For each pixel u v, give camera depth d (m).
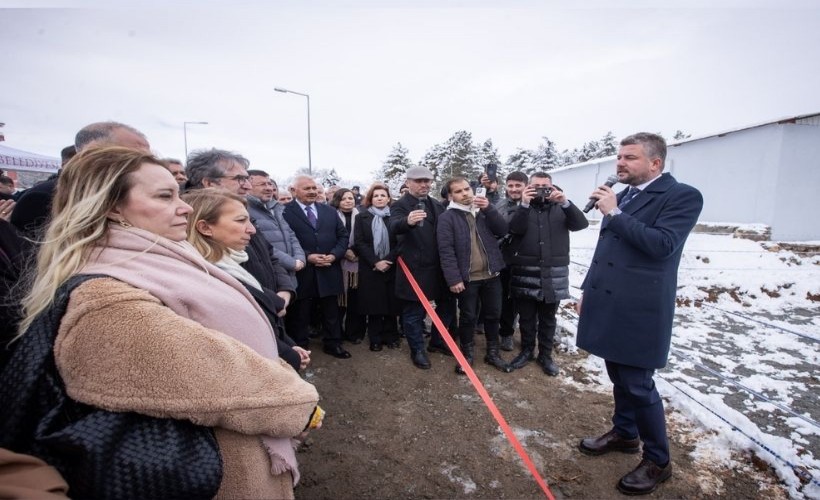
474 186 5.18
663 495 2.11
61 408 0.79
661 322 2.06
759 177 9.44
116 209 0.99
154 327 0.83
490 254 3.51
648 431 2.14
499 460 2.43
